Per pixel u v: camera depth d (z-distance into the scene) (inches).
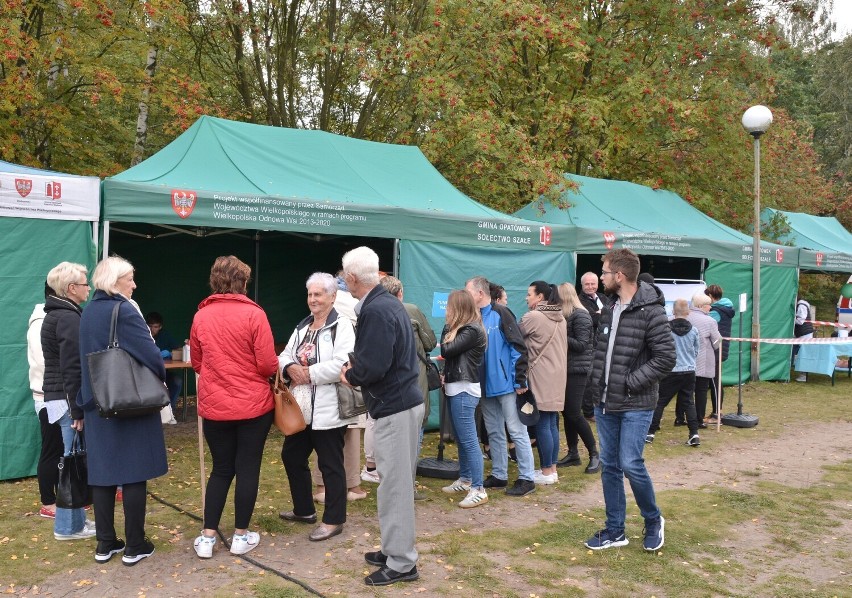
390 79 589.6
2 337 232.1
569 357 260.1
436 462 258.1
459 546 185.3
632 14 647.8
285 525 197.2
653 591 160.6
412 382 158.2
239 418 168.1
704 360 344.8
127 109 658.8
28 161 478.3
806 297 956.6
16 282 233.5
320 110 678.5
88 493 179.0
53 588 156.3
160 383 164.7
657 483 254.5
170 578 161.9
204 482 188.5
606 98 615.5
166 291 392.8
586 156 650.2
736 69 658.2
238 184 291.6
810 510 226.1
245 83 624.7
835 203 1039.6
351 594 154.9
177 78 522.3
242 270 173.6
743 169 663.1
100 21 457.1
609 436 182.1
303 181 317.1
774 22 666.8
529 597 155.5
